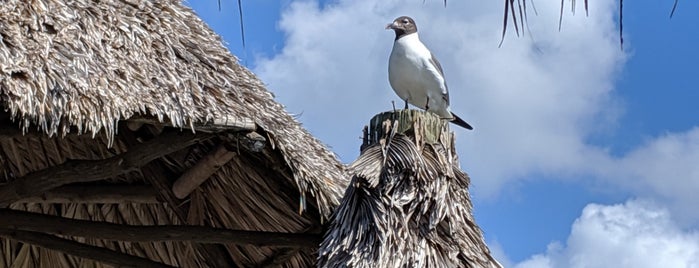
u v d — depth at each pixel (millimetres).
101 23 5914
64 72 5426
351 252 5902
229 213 7070
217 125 5949
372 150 6121
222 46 6684
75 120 5355
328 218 6402
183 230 6949
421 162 5980
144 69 5859
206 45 6484
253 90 6461
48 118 5301
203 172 6582
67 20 5730
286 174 6426
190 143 6234
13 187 6441
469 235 6102
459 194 6125
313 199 6457
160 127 6305
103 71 5633
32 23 5566
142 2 6312
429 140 6121
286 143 6266
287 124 6496
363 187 6039
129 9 6180
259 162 6613
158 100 5766
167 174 6867
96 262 7723
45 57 5418
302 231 6957
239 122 6004
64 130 5363
